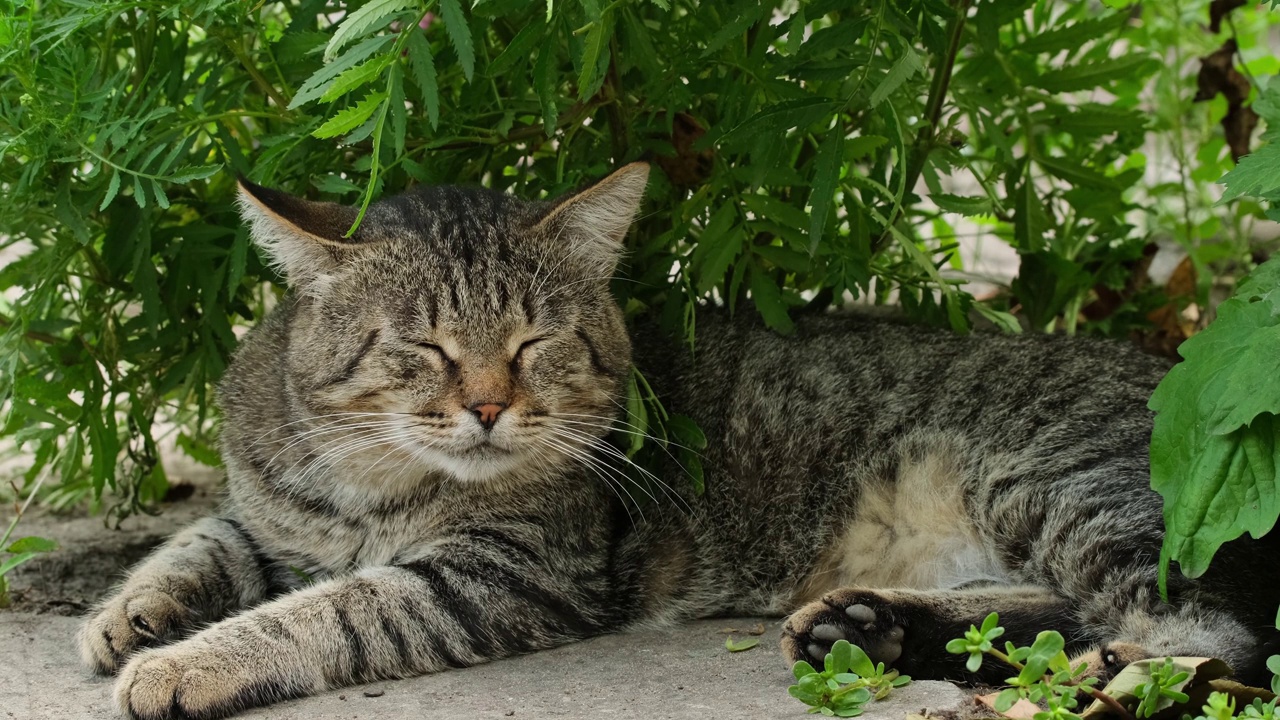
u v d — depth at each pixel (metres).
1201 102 1.70
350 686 1.37
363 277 1.41
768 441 1.47
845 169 1.52
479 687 1.37
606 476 1.44
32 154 1.42
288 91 1.47
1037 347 1.46
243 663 1.35
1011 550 1.42
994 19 1.51
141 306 1.53
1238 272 1.69
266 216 1.40
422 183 1.49
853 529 1.46
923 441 1.45
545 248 1.42
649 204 1.51
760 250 1.48
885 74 1.41
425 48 1.36
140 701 1.34
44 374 1.50
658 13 1.51
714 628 1.45
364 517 1.43
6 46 1.41
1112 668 1.33
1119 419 1.42
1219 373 1.33
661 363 1.49
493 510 1.42
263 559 1.46
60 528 1.58
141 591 1.41
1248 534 1.37
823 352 1.48
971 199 1.51
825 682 1.32
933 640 1.37
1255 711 1.28
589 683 1.36
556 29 1.40
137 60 1.47
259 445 1.44
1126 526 1.38
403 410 1.40
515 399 1.41
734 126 1.44
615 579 1.44
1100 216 1.61
